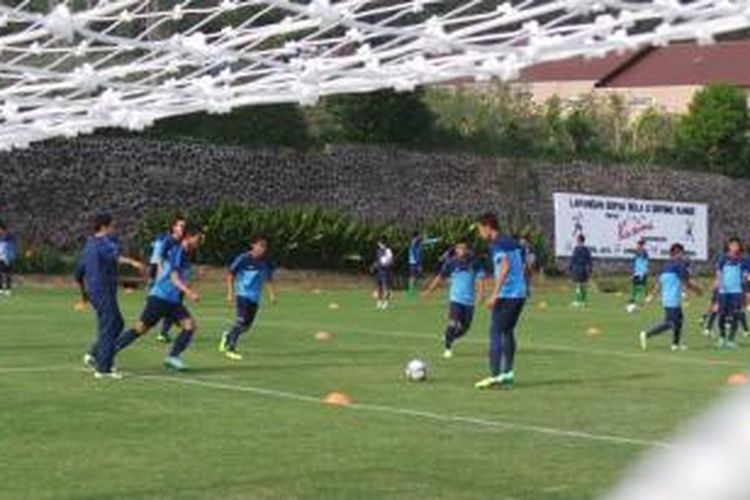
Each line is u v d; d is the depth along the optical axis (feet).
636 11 25.45
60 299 113.60
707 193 196.85
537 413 49.90
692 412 50.39
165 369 62.54
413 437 44.06
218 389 55.62
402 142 174.40
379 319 100.58
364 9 29.12
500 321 58.03
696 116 206.39
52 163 143.74
